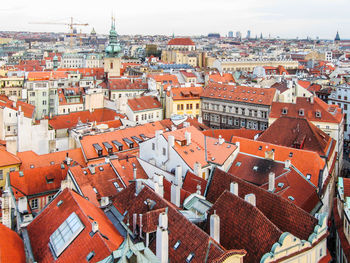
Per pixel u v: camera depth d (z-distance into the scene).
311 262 56.00
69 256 49.97
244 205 57.78
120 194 69.38
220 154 95.06
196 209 65.75
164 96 168.25
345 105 172.00
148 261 43.81
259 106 148.25
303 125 107.69
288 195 75.69
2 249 50.00
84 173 84.56
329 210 94.25
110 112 154.00
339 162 126.81
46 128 120.75
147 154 101.38
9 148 102.69
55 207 61.31
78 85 192.62
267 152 88.06
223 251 47.16
